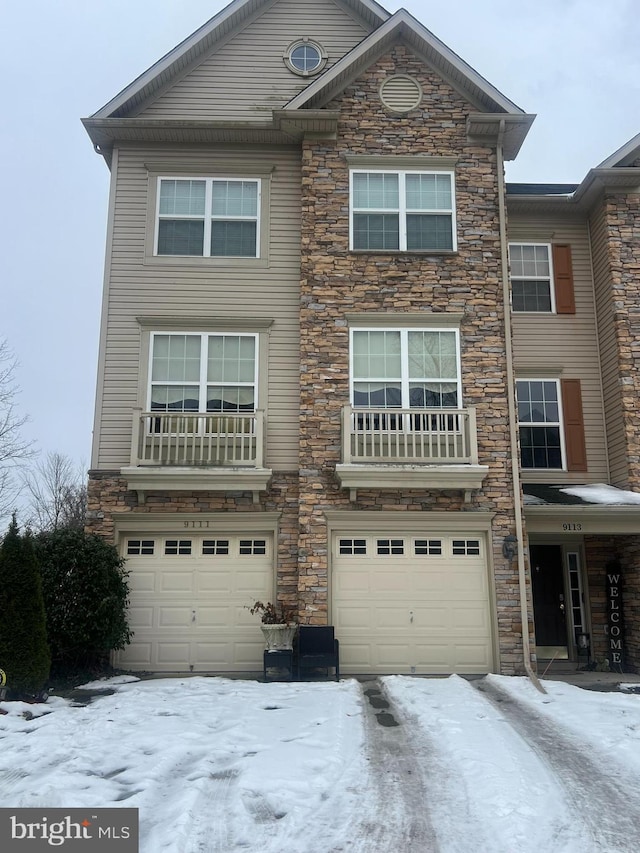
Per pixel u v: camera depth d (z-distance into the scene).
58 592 11.62
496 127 14.38
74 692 11.12
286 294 14.29
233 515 13.34
